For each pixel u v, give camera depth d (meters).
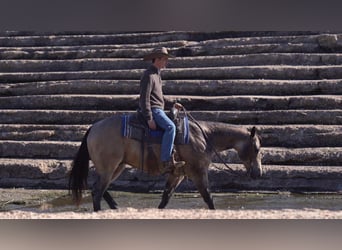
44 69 21.14
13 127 16.95
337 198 13.10
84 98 18.27
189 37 22.02
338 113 16.25
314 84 17.81
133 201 12.88
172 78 19.25
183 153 10.76
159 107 10.70
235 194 13.66
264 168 14.26
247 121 16.48
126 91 18.89
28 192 13.95
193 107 17.42
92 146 10.83
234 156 14.77
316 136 15.48
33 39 23.31
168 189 11.15
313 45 20.00
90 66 20.83
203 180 10.85
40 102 18.62
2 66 21.38
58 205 12.48
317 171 14.09
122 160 10.84
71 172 10.97
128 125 10.74
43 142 15.97
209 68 19.27
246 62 19.59
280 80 18.42
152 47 21.61
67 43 23.06
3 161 15.22
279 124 16.39
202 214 9.31
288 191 13.90
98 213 9.52
